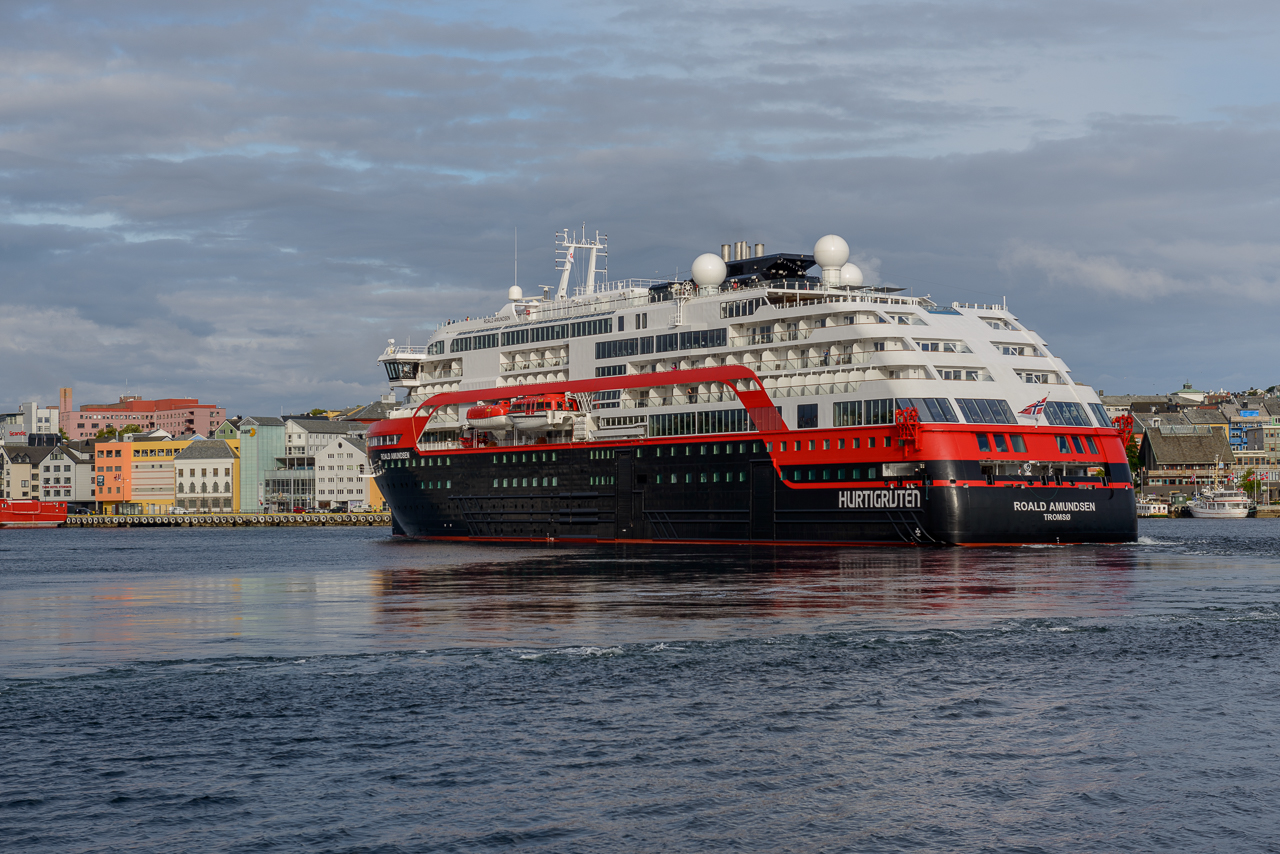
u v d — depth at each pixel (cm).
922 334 9438
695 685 3816
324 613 5675
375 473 13650
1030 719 3378
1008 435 9150
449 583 7194
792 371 9838
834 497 9469
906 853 2428
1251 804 2673
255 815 2623
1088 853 2425
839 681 3872
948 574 7131
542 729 3281
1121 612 5375
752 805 2680
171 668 4131
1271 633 4778
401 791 2775
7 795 2750
